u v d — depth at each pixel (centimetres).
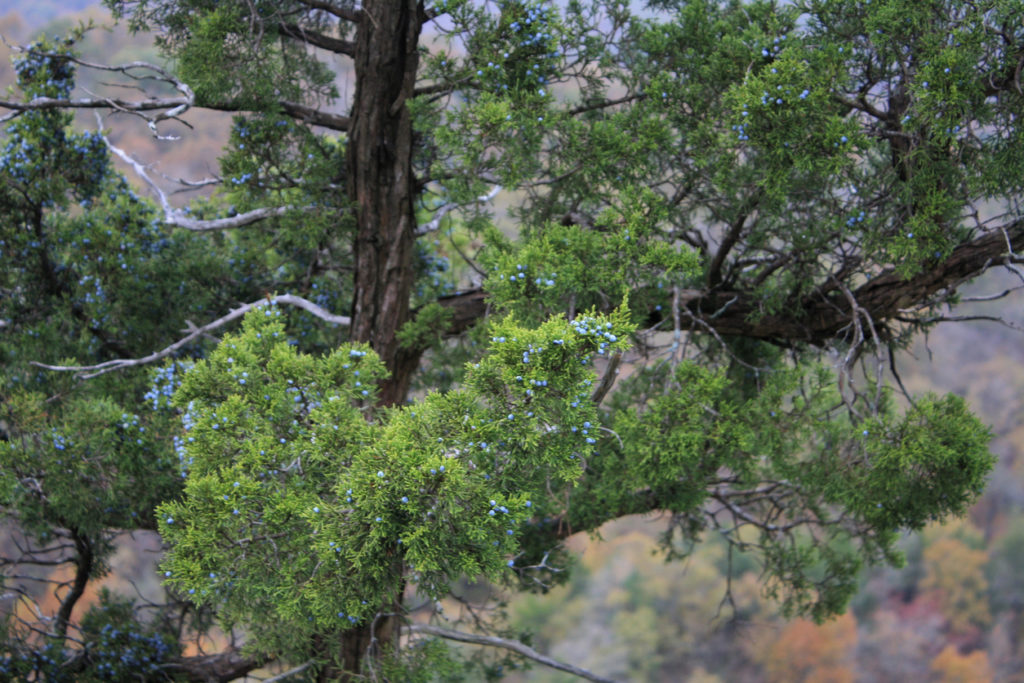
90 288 738
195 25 673
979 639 3256
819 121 546
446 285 911
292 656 600
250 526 439
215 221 722
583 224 679
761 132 548
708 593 3203
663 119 675
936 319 683
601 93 712
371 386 497
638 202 571
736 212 653
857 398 609
